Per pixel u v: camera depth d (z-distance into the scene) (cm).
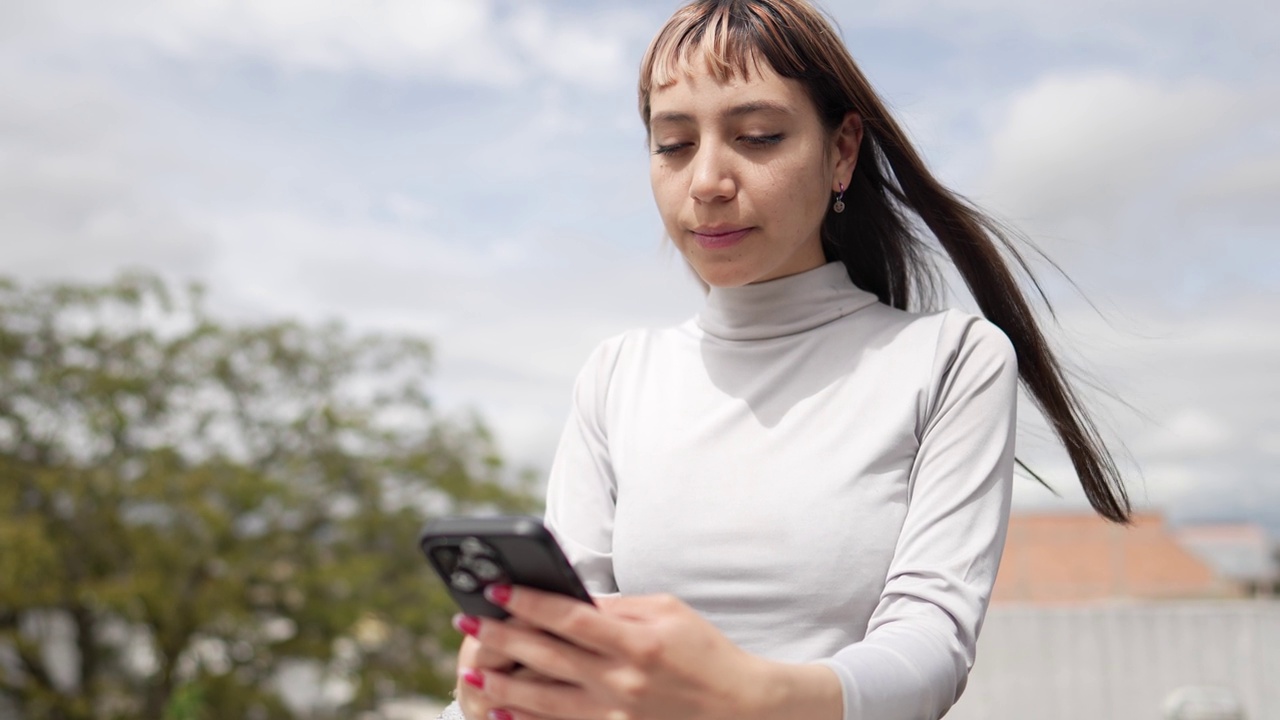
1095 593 995
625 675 67
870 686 76
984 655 881
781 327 110
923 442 102
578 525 115
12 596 1313
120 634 1560
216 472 1484
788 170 103
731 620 99
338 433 1555
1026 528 1026
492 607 72
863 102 109
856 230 126
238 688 1435
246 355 1559
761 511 100
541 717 75
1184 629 859
